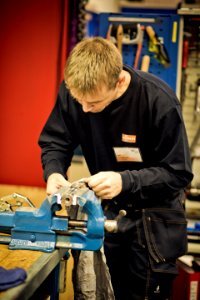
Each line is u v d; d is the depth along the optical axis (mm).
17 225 1261
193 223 2541
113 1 2963
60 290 1530
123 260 1727
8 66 2844
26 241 1255
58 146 1739
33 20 2787
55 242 1258
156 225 1602
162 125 1486
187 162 1508
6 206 1402
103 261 1396
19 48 2820
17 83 2854
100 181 1326
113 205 1691
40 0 2758
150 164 1638
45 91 2844
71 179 2600
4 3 2789
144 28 2451
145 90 1507
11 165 2930
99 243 1248
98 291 1398
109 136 1614
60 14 2764
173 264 1624
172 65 2463
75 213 1290
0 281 977
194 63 2602
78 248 1256
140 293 1683
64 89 1709
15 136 2900
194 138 2652
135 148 1602
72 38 2781
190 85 2627
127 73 1525
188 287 2531
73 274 1483
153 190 1466
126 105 1528
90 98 1312
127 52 2492
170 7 2994
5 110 2887
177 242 1610
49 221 1248
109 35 2445
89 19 2795
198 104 2578
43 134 1781
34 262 1141
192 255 2615
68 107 1692
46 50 2805
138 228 1630
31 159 2908
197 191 2588
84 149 1775
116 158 1656
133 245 1667
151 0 3000
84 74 1275
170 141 1498
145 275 1649
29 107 2867
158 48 2447
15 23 2801
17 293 959
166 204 1627
